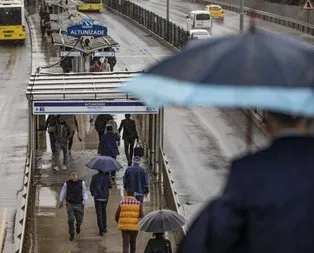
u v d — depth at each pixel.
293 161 5.76
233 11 199.50
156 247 31.38
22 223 39.22
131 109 52.56
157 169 53.97
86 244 40.28
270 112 6.00
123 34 154.50
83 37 87.12
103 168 41.75
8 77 102.06
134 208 37.12
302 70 6.07
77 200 40.94
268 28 152.75
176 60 6.48
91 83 54.66
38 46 136.75
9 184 53.44
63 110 52.34
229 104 5.92
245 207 5.68
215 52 6.38
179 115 78.12
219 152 63.56
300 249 5.53
